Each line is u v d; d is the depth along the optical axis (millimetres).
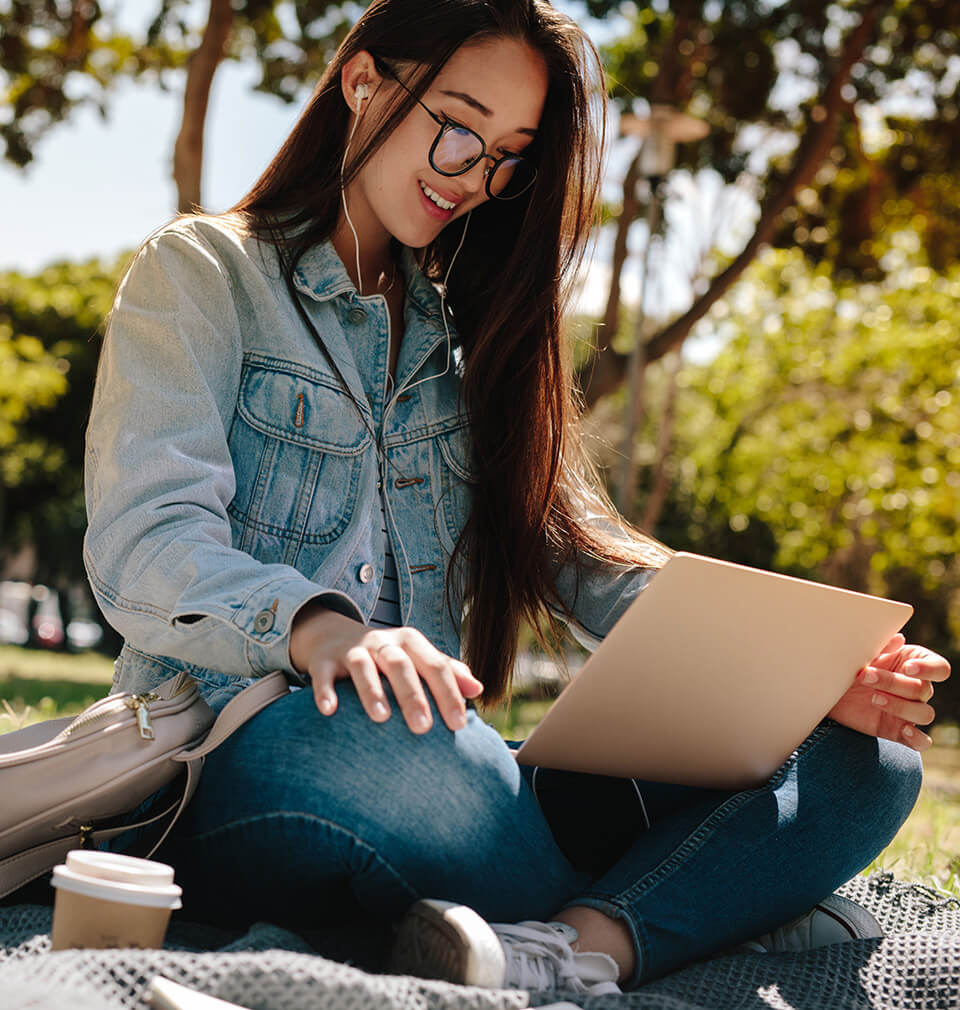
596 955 1538
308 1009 1204
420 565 2074
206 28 10148
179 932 1611
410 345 2203
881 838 1883
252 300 2006
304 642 1540
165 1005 1135
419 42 2074
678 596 1487
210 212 2139
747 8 12688
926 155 13703
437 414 2172
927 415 20156
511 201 2309
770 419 22859
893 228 14961
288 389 1981
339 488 1995
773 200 12250
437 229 2152
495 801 1530
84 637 49969
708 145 13906
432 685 1467
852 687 1904
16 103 12961
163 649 1646
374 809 1468
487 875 1531
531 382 2227
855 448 21031
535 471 2203
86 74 13156
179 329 1849
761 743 1768
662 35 13047
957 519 20594
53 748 1528
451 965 1344
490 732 1577
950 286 19281
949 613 28266
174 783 1666
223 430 1854
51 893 1724
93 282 31734
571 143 2258
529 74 2119
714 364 22906
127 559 1671
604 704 1579
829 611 1670
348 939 1646
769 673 1678
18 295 31188
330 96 2166
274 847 1522
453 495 2164
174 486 1729
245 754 1532
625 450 12102
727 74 13008
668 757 1732
